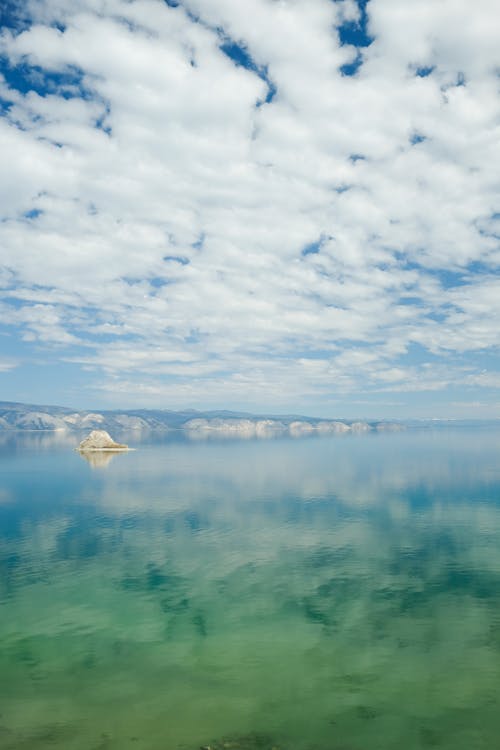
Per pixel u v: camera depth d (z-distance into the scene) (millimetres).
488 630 23859
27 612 26828
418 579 31953
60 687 18953
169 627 24641
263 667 20391
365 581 31672
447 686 18766
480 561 36031
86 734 15953
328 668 20266
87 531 47156
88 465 119562
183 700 18000
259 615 26078
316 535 44906
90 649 22234
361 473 99375
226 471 104875
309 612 26438
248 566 35344
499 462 123750
